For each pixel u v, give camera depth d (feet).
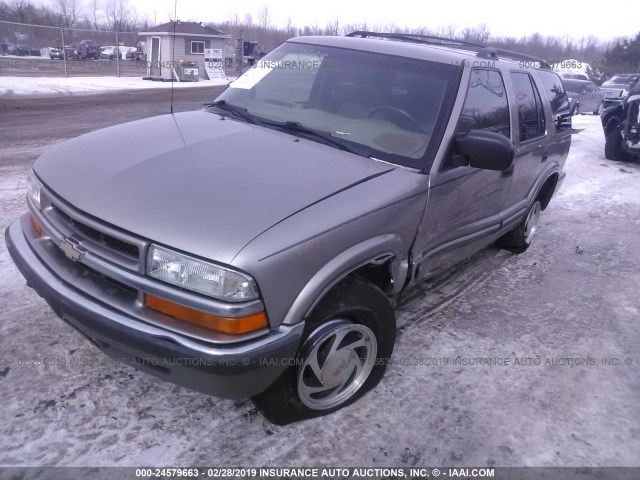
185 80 78.95
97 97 51.49
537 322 13.09
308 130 10.36
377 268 9.52
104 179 8.25
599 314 13.82
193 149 9.22
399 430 9.08
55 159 9.41
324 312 8.09
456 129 10.25
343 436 8.84
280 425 8.86
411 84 10.87
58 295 7.88
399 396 9.89
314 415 9.02
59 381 9.36
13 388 9.11
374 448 8.66
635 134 32.09
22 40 100.07
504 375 10.82
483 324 12.73
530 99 14.48
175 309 7.20
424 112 10.39
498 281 15.25
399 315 12.70
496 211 13.35
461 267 15.92
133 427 8.55
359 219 8.14
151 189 7.88
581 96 61.98
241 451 8.34
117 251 7.57
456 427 9.27
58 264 8.38
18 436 8.16
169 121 11.03
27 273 8.54
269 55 13.33
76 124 34.71
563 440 9.20
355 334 9.14
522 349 11.82
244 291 6.95
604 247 18.88
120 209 7.59
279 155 9.21
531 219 17.16
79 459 7.89
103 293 7.69
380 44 12.10
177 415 8.89
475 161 9.80
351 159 9.45
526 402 10.07
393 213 8.79
